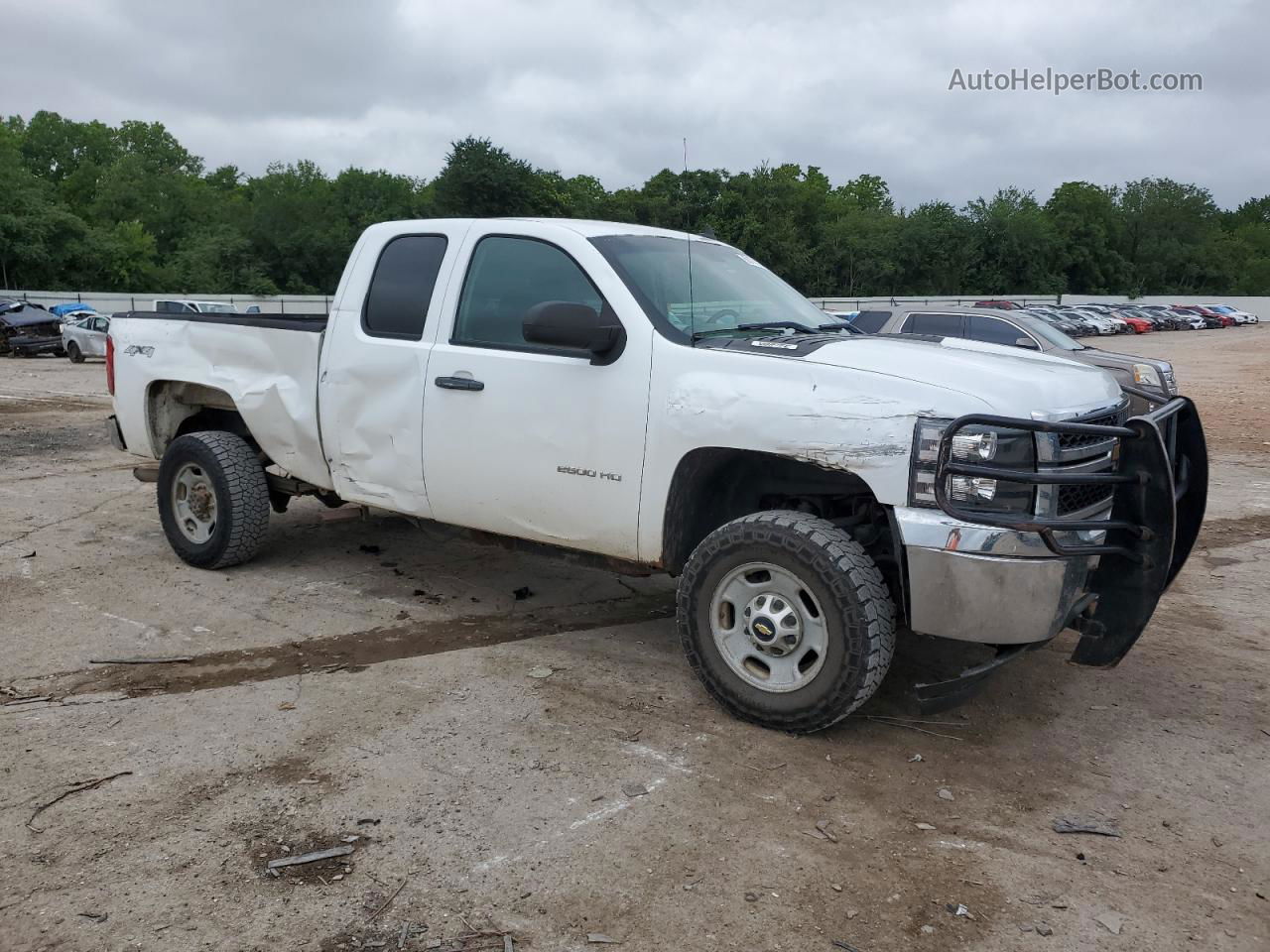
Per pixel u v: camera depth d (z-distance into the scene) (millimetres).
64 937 2658
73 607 5375
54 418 14109
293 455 5535
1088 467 3746
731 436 3838
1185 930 2762
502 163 58594
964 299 58656
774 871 3004
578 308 4086
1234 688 4523
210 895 2844
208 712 4082
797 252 66250
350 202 79188
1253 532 7660
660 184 63750
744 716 3957
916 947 2670
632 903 2834
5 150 67188
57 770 3570
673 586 5996
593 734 3898
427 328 4844
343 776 3537
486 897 2852
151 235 77500
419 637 5023
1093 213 93938
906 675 4594
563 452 4340
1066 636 5215
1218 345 43188
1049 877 3008
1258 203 137125
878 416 3584
